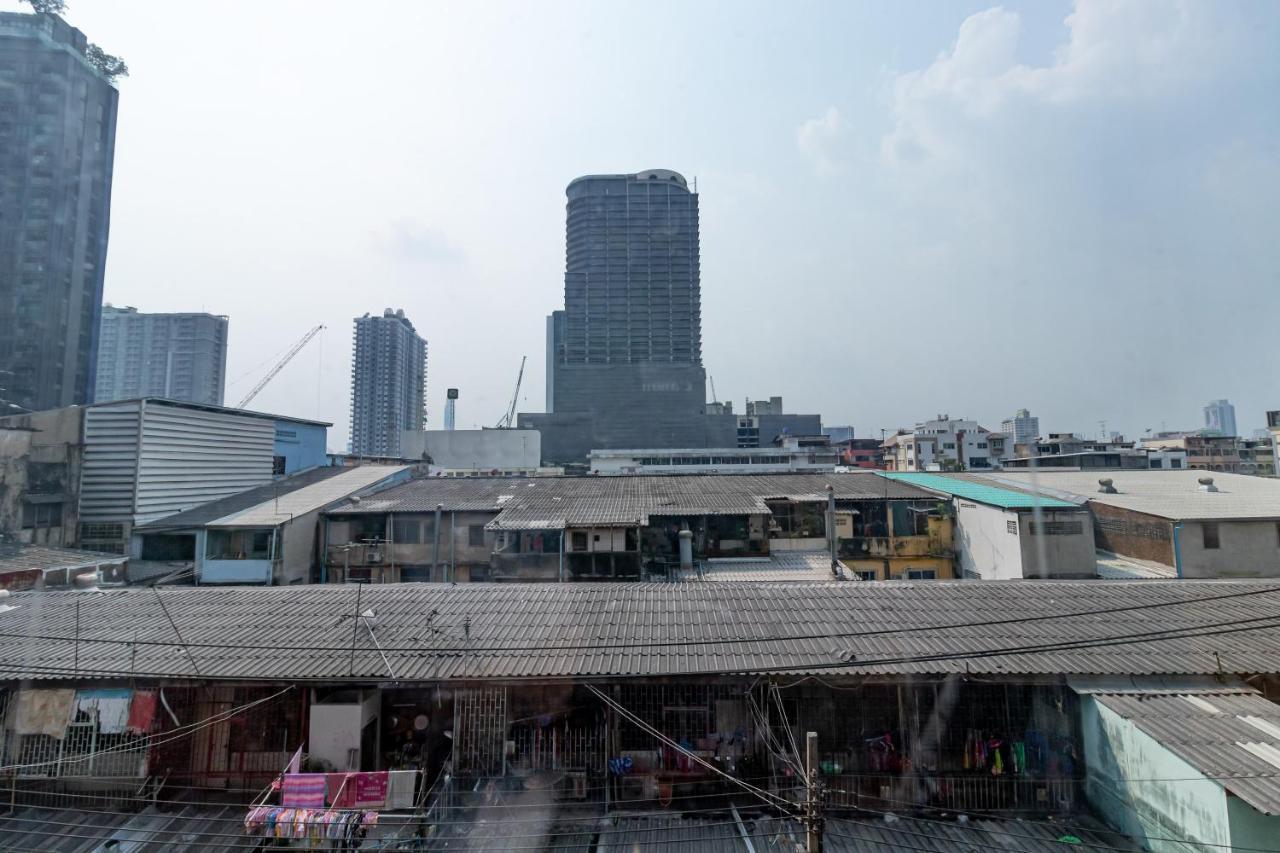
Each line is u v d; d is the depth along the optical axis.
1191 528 23.22
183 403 28.69
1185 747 9.38
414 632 13.46
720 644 12.66
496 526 24.22
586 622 13.96
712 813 11.06
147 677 11.60
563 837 10.59
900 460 77.38
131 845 10.42
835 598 15.33
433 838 10.32
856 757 11.46
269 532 25.52
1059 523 23.59
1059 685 11.58
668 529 25.91
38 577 20.81
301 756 11.53
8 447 23.30
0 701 11.65
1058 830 10.50
